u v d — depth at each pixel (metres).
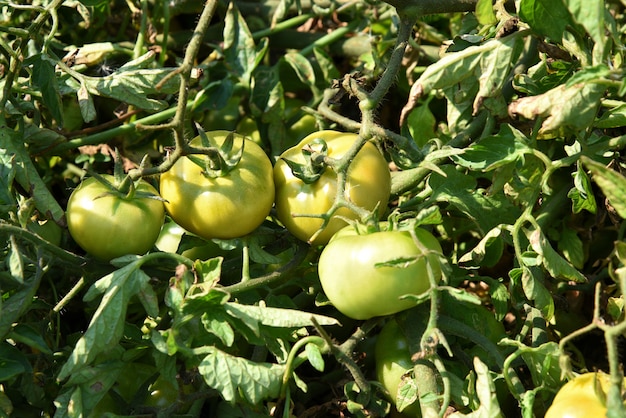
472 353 0.76
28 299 0.72
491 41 0.75
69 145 0.86
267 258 0.77
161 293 0.78
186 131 0.89
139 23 0.94
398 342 0.76
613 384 0.63
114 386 0.75
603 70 0.69
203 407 0.78
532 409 0.72
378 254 0.71
